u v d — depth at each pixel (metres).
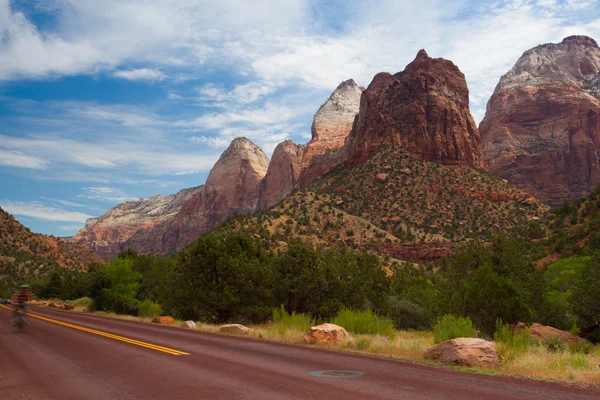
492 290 22.77
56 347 15.20
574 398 7.40
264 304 32.62
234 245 36.72
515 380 8.98
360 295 40.94
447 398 7.33
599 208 87.88
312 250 38.75
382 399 7.28
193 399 7.50
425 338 22.05
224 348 14.25
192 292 31.81
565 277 48.00
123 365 11.16
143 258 58.69
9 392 8.54
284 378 9.10
